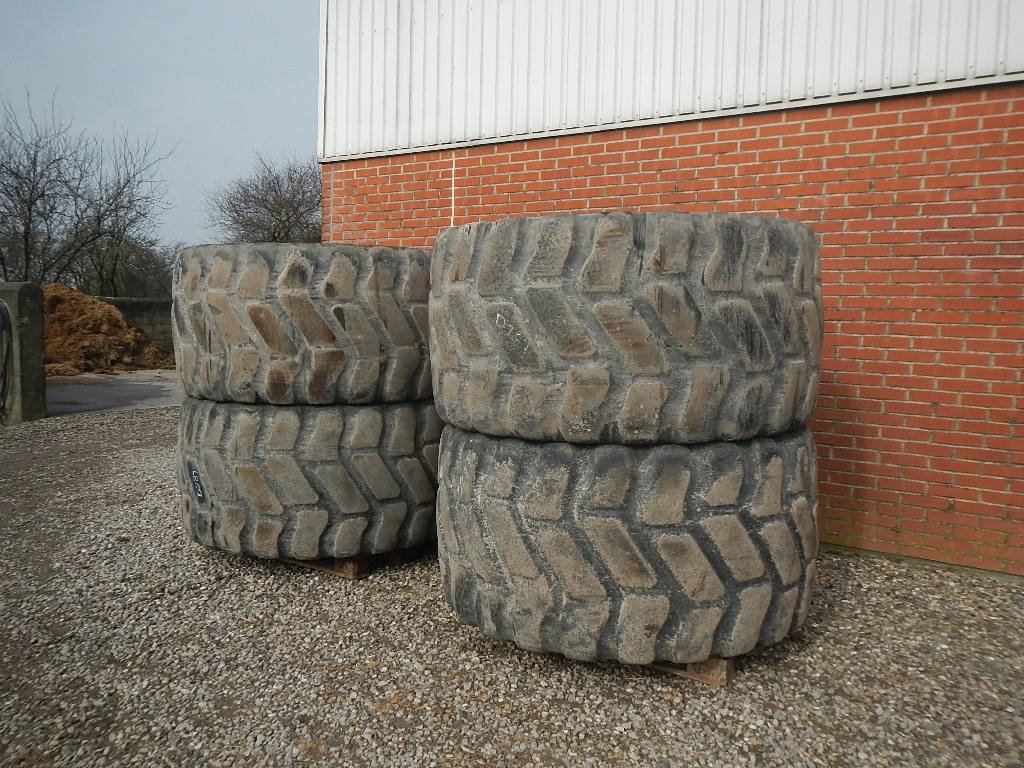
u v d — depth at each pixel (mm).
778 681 2523
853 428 3902
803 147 3893
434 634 2859
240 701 2410
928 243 3639
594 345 2172
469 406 2408
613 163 4465
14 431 8172
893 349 3768
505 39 4824
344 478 3244
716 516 2227
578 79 4543
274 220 29688
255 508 3250
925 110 3596
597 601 2260
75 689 2504
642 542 2217
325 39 5695
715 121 4121
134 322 18500
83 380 14422
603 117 4457
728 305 2188
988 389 3576
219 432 3270
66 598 3283
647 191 4359
